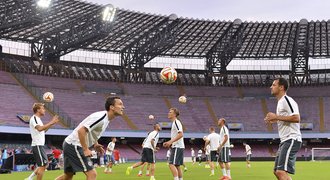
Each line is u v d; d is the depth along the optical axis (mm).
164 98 68000
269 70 74812
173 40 60562
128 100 65312
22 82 59094
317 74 73312
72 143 8500
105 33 54469
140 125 60031
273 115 8352
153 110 64312
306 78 72875
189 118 64375
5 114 50438
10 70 60125
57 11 49219
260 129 63531
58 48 57125
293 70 72000
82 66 67625
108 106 8453
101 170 29047
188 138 62250
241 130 63500
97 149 8789
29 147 49969
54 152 30922
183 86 71938
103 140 60312
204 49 68438
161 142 62531
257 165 37875
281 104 8609
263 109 68062
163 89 70062
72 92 62156
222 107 68188
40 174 12164
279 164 8453
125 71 68875
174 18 57594
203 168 31078
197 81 73188
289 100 8492
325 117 64812
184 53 69750
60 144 55406
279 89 8797
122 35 60406
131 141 62062
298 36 63125
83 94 62750
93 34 54219
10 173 25516
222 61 70938
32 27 53188
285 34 62812
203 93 70938
